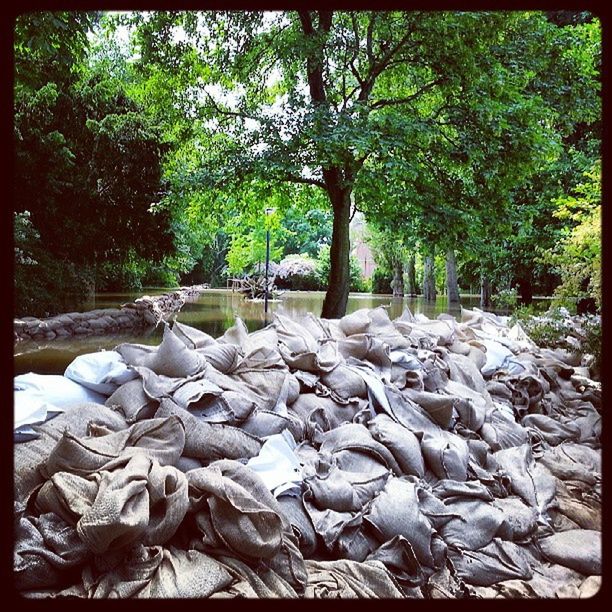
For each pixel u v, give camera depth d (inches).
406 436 137.0
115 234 567.8
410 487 119.6
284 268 1113.4
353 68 406.9
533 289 655.8
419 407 154.3
